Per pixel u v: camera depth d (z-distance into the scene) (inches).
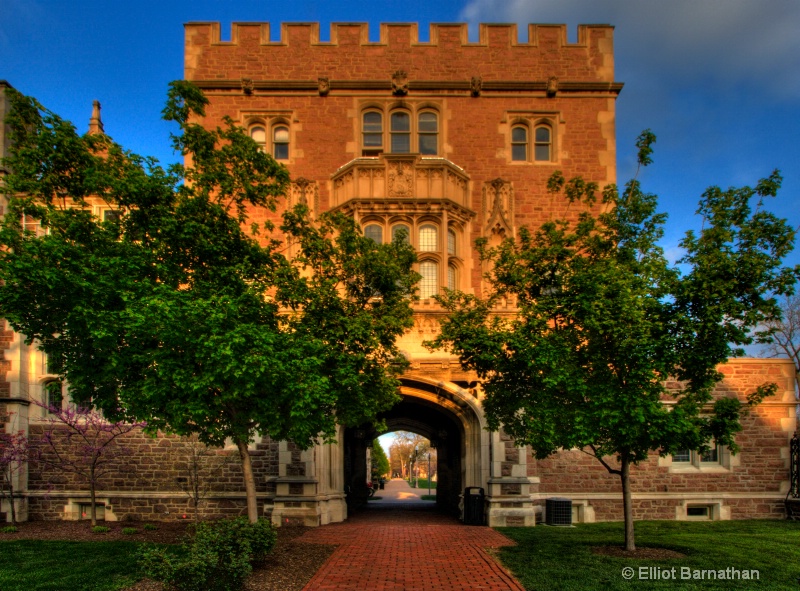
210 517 694.5
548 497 696.4
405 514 856.9
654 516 700.7
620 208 506.9
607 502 701.9
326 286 453.4
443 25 826.2
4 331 705.6
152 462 705.6
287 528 633.0
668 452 453.4
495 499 668.7
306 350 411.8
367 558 453.4
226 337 361.7
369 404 465.4
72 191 435.5
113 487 703.1
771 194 441.4
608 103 815.7
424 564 431.8
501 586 367.6
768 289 432.8
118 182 410.3
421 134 814.5
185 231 415.5
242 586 356.5
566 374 430.6
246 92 805.2
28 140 426.9
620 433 435.5
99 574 391.2
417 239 737.0
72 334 406.9
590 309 428.1
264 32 819.4
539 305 456.1
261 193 462.3
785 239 435.2
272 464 700.7
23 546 492.7
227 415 437.7
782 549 460.1
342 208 753.0
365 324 442.9
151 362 399.5
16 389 695.1
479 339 463.2
